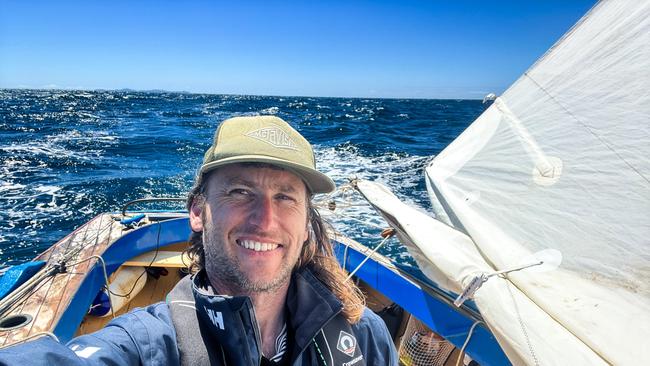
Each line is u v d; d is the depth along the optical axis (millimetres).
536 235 1898
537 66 2246
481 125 2566
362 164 12430
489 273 1690
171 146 16016
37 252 6133
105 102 57906
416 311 2469
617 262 1617
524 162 2139
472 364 2537
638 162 1687
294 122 28734
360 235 6324
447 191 2521
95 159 13055
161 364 960
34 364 800
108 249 2820
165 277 3436
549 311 1525
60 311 2002
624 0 1900
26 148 14836
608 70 1892
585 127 1916
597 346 1359
